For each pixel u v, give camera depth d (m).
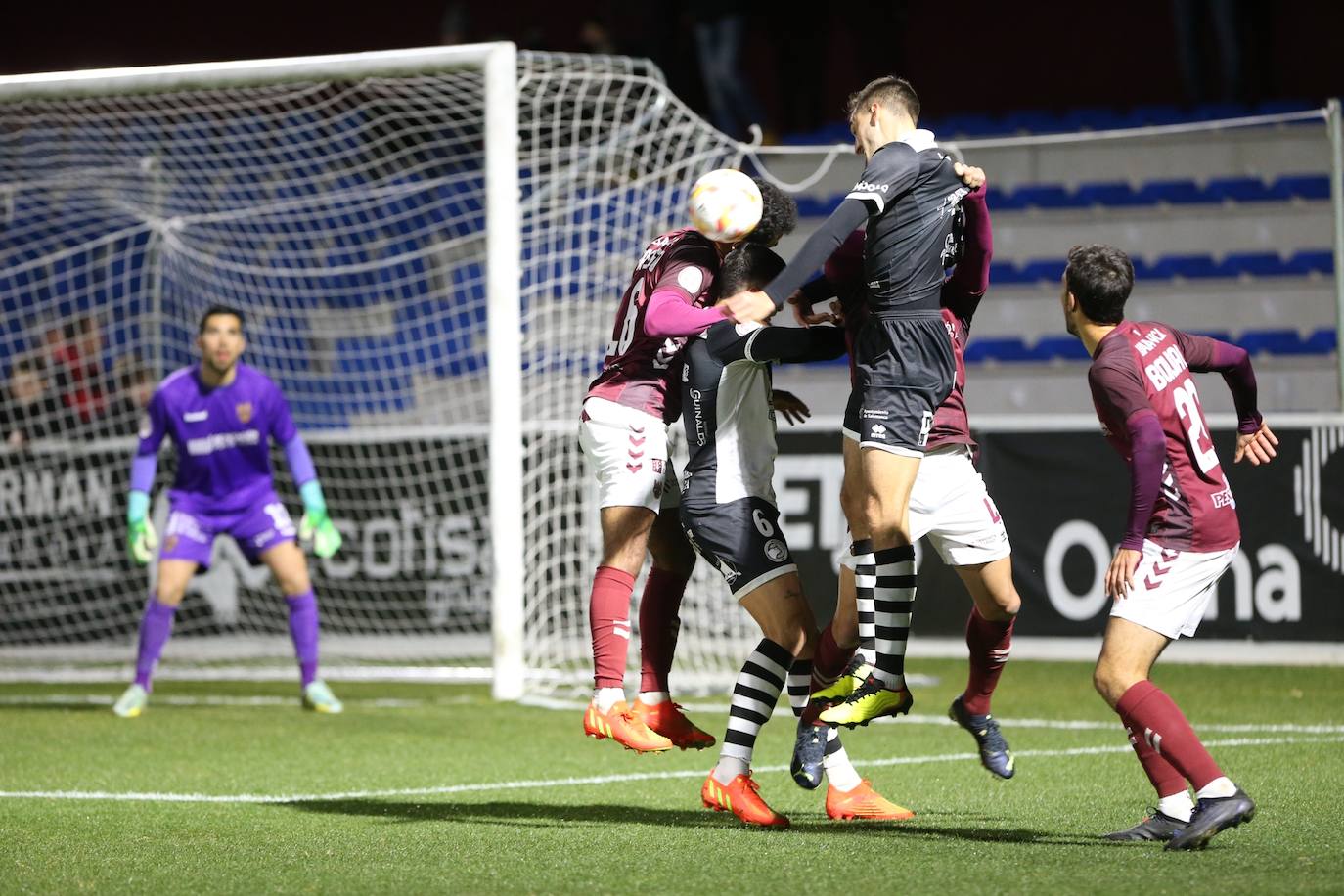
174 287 46.75
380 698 34.06
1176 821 16.56
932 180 17.53
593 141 36.34
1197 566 16.44
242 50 69.56
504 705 32.03
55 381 42.59
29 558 42.00
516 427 32.88
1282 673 35.47
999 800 20.02
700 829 17.98
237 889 14.70
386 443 40.81
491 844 16.97
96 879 15.24
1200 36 55.62
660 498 19.58
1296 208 52.16
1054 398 49.38
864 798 18.47
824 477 39.38
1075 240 53.53
